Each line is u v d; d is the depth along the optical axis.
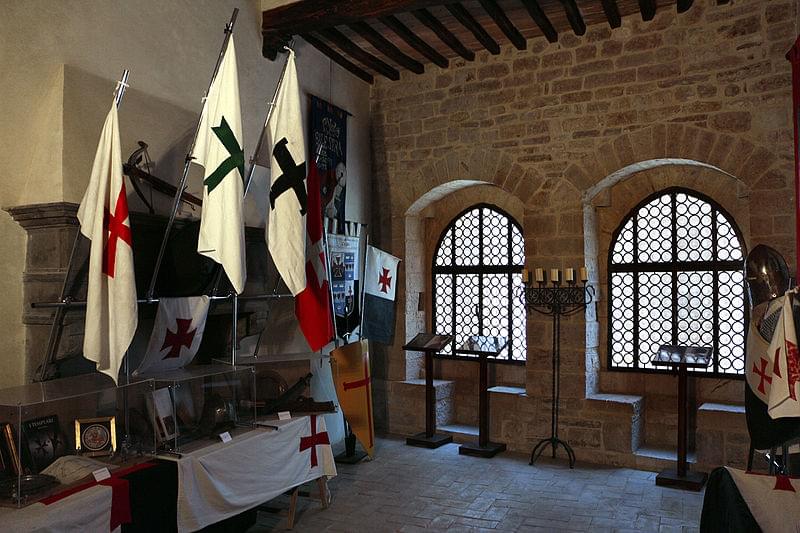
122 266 3.66
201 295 4.57
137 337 4.59
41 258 4.00
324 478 4.95
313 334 4.91
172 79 5.06
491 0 5.63
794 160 5.33
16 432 3.02
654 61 6.05
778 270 4.18
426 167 7.34
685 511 4.93
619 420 6.16
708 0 5.81
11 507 2.89
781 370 3.25
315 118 6.63
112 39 4.58
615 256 6.82
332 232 6.80
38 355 4.00
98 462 3.37
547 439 6.27
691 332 6.44
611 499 5.20
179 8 5.15
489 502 5.12
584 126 6.39
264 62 6.09
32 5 4.09
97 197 3.75
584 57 6.39
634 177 6.69
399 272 7.53
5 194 3.98
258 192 5.89
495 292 7.57
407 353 7.53
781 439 3.56
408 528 4.57
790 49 5.07
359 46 6.85
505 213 7.50
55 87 4.18
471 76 7.04
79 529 2.96
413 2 5.39
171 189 4.84
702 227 6.40
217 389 4.21
